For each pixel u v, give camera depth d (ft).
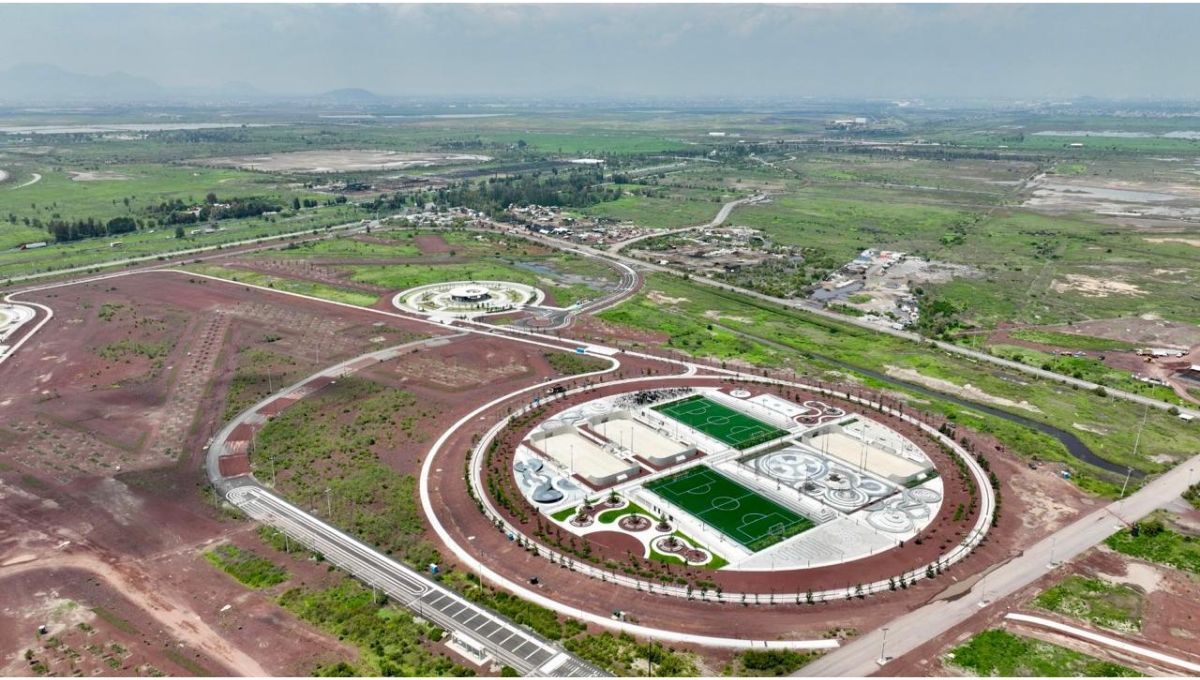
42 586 339.77
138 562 358.84
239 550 369.09
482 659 297.12
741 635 313.94
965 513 409.49
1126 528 394.93
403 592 339.16
